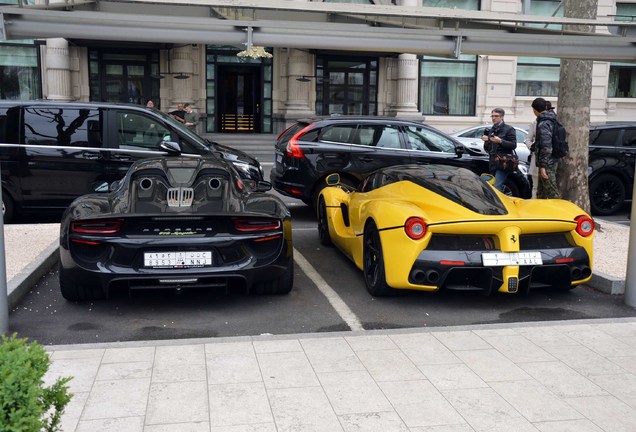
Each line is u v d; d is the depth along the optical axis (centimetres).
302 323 499
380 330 463
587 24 560
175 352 412
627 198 1120
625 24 568
